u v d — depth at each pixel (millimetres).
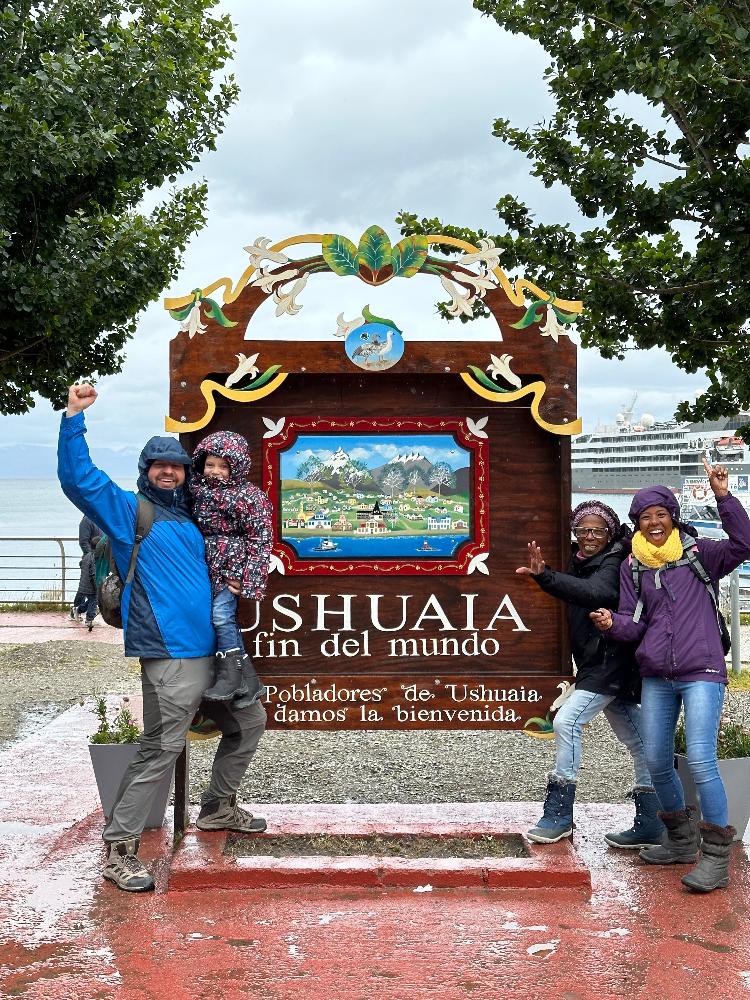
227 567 4945
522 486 5621
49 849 5426
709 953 4148
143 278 9906
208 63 11164
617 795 6828
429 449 5625
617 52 6434
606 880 4953
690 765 4836
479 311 6238
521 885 4828
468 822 5496
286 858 4945
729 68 5508
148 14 10633
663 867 5137
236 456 4977
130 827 4863
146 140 10398
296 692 5547
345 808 5820
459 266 5535
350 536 5613
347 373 5543
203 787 6895
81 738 8070
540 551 5613
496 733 8875
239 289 5504
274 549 5586
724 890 4816
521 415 5625
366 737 8711
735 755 5566
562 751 5191
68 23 9875
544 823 5207
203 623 4871
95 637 14031
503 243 7820
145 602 4820
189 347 5496
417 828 5367
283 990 3854
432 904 4648
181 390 5500
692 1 5617
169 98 10555
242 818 5355
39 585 25984
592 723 9281
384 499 5617
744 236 5941
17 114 8562
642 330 7246
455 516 5625
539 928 4395
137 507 4879
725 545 4906
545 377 5535
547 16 6969
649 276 6957
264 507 5008
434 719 5562
